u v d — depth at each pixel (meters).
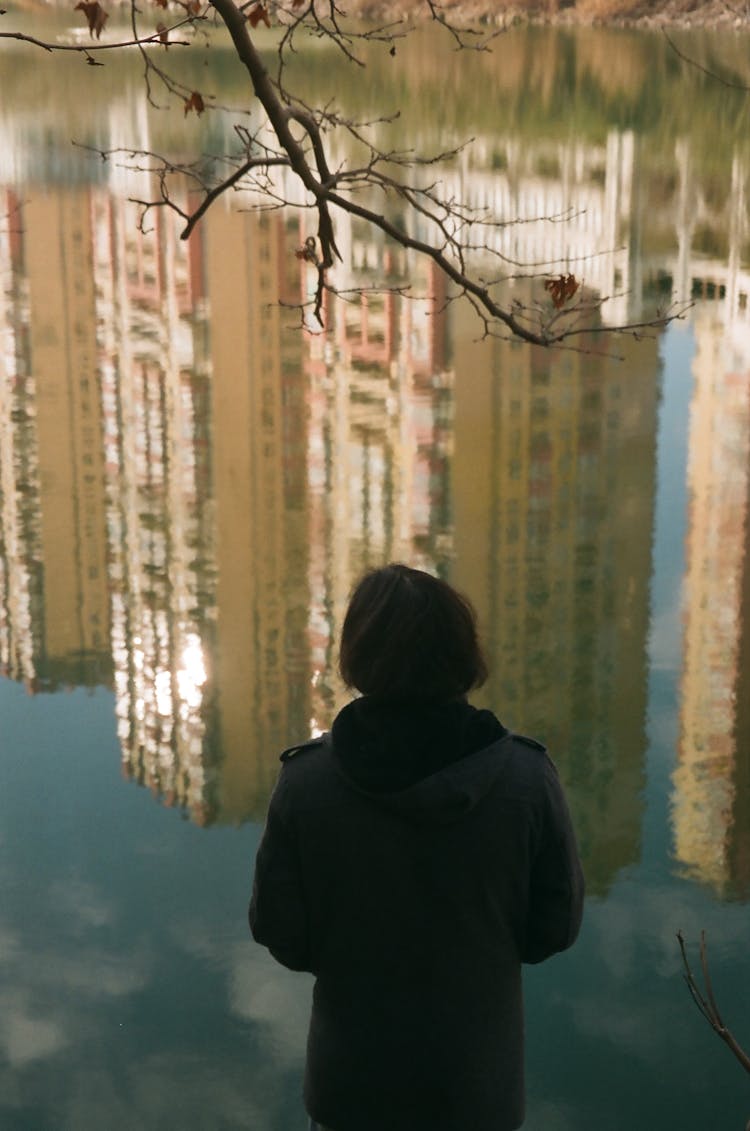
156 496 79.81
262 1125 8.95
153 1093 9.27
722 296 81.75
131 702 21.09
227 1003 10.54
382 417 94.12
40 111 129.00
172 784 15.41
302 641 56.94
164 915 11.95
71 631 58.62
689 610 48.97
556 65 125.44
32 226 118.44
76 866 13.27
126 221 118.88
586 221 87.88
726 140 107.69
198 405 93.25
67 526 72.56
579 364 89.94
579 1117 9.65
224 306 109.25
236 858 13.35
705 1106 9.80
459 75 123.25
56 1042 9.80
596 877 14.67
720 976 11.70
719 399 72.75
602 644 57.34
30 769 16.00
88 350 102.44
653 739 36.00
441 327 101.75
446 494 82.00
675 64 120.25
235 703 45.47
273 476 84.19
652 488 78.31
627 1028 10.85
